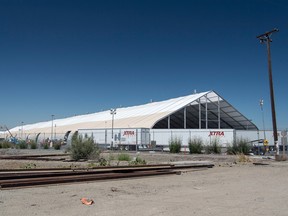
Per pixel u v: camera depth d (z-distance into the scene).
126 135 60.91
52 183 12.78
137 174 16.27
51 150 53.00
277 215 8.23
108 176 14.92
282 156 31.77
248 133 58.12
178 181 15.08
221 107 72.19
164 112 66.88
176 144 47.22
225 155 38.91
